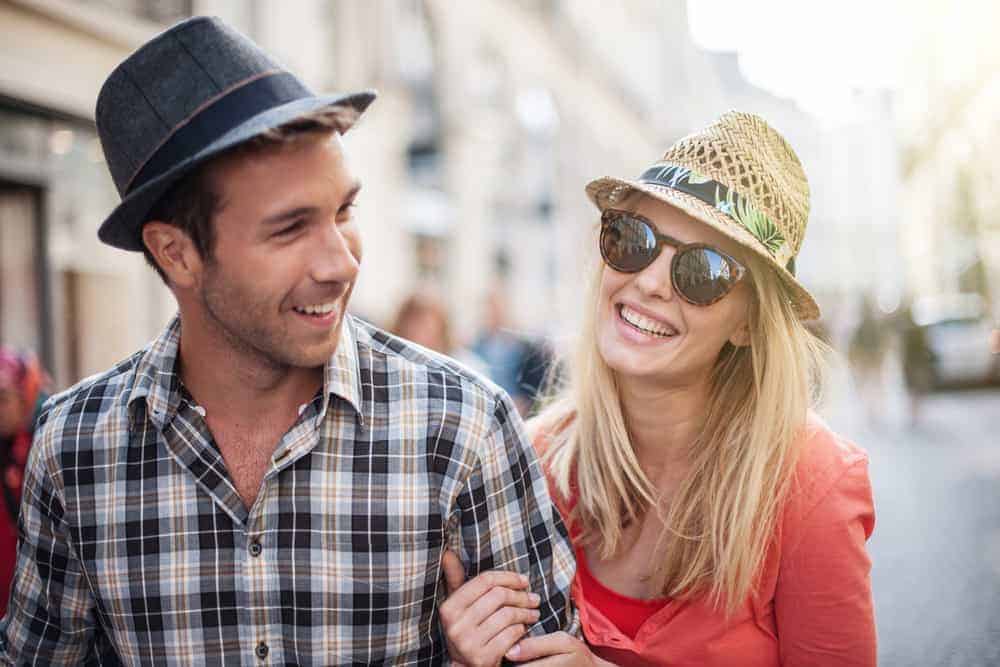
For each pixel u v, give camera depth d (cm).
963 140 2681
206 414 144
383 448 146
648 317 175
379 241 1101
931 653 378
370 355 152
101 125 132
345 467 144
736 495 170
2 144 566
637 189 179
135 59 128
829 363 194
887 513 649
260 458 144
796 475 168
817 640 165
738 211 167
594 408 192
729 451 177
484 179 1530
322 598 142
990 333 1409
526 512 158
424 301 477
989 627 404
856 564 163
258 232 125
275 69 130
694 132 181
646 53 3203
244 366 138
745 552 166
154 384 143
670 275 170
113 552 143
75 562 149
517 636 151
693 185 169
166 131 126
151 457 144
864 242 5384
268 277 127
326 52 994
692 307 170
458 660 149
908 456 902
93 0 627
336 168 128
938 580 480
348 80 1021
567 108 2075
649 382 182
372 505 144
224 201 125
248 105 125
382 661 144
